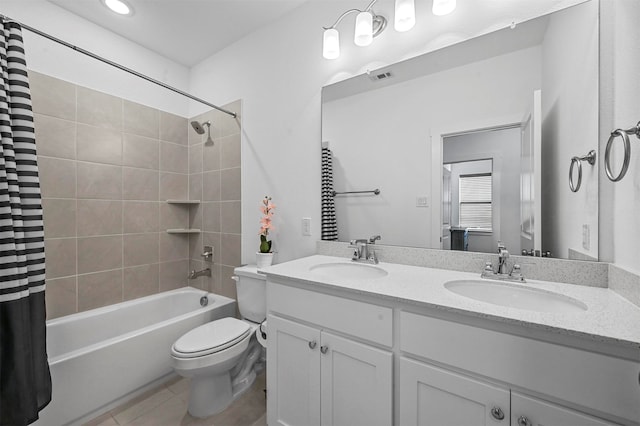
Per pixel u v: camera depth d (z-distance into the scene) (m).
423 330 0.89
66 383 1.40
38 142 1.73
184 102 2.57
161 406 1.61
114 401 1.59
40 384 1.26
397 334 0.96
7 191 1.19
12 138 1.25
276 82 1.99
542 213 1.15
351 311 1.05
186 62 2.53
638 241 0.82
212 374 1.52
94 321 1.91
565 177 1.10
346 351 1.06
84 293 1.94
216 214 2.37
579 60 1.06
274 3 1.84
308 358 1.18
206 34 2.15
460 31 1.32
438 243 1.39
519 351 0.74
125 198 2.16
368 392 1.01
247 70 2.16
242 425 1.46
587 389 0.66
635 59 0.84
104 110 2.04
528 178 1.18
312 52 1.81
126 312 2.08
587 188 1.05
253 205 2.13
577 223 1.07
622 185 0.91
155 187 2.35
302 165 1.87
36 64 1.72
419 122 1.44
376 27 1.53
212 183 2.40
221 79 2.34
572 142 1.08
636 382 0.62
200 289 2.48
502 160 1.24
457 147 1.34
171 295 2.36
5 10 1.61
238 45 2.21
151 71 2.33
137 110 2.23
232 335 1.59
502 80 1.23
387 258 1.52
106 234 2.05
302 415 1.21
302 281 1.17
